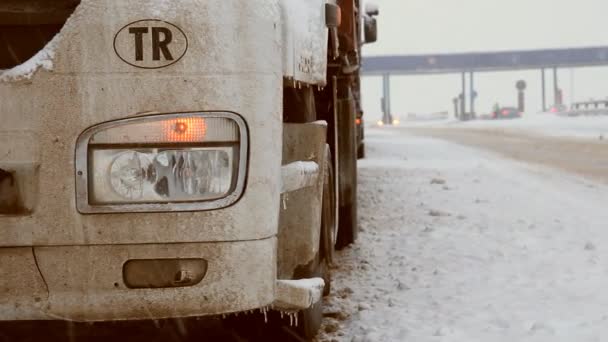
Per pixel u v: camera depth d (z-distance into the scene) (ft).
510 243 26.84
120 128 11.64
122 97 11.62
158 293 11.79
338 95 23.31
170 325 17.11
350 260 24.35
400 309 18.63
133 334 16.55
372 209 35.37
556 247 26.00
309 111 15.46
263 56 11.88
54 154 11.64
